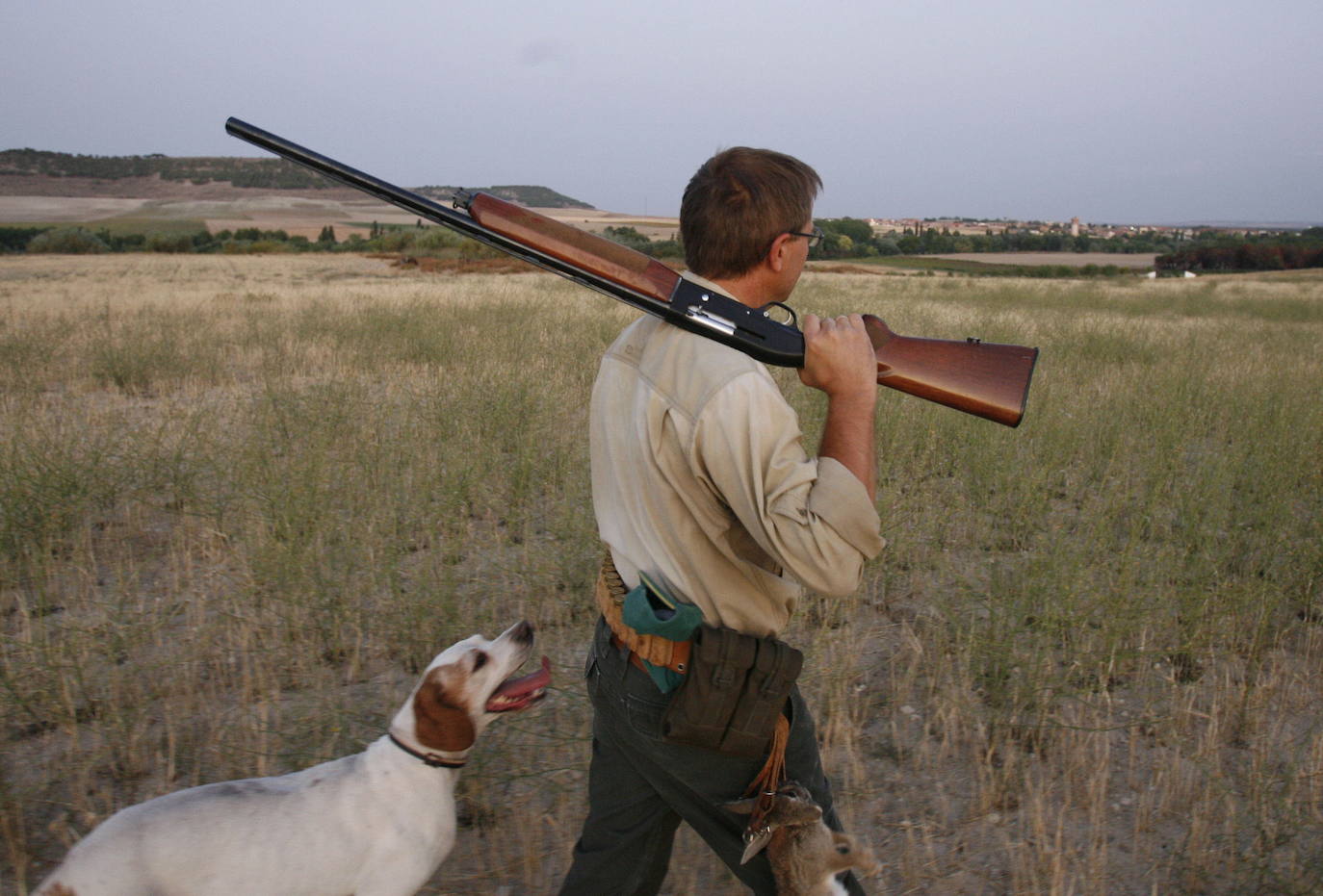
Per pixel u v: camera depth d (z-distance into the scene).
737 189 1.68
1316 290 30.62
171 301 17.30
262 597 3.93
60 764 2.92
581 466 5.57
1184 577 4.25
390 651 3.70
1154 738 3.24
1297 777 2.85
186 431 5.84
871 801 2.91
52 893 1.80
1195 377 8.36
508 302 14.46
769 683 1.64
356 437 5.96
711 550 1.66
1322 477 5.61
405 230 66.81
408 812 2.06
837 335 1.61
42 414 6.72
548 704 3.30
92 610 3.90
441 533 4.71
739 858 1.89
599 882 2.00
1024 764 3.09
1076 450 6.42
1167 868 2.62
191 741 3.06
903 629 3.96
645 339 1.75
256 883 1.93
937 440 6.27
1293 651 3.91
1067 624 3.74
